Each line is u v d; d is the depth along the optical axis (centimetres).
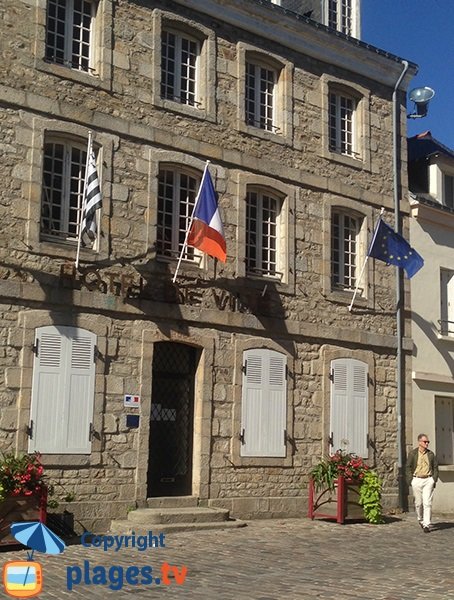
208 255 1384
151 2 1372
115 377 1250
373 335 1619
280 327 1466
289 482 1445
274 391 1446
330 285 1559
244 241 1438
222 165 1430
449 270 1806
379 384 1622
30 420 1157
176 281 1336
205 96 1423
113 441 1238
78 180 1267
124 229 1287
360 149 1670
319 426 1505
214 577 867
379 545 1140
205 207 1300
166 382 1351
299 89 1570
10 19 1209
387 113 1733
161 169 1367
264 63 1541
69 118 1245
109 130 1290
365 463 1566
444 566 973
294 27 1553
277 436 1439
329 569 932
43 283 1188
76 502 1188
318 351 1527
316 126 1588
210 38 1442
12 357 1154
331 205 1584
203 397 1352
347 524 1368
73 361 1209
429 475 1323
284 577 874
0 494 1014
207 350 1365
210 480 1345
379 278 1655
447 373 1752
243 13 1484
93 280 1239
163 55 1403
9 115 1188
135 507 1248
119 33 1325
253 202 1492
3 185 1170
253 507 1388
